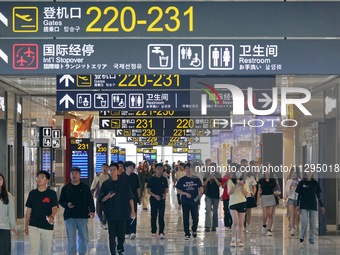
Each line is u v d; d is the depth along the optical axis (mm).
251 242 20156
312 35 12969
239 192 19016
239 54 13055
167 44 13000
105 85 22344
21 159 27172
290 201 21922
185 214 20953
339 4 12984
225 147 37844
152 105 24781
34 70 12922
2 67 12875
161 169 21172
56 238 21234
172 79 22703
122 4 12938
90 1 12922
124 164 20578
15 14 12898
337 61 13055
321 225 22234
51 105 35719
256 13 12930
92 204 15203
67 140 40125
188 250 18219
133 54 12953
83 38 12945
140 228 24875
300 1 12961
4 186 12969
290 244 19719
